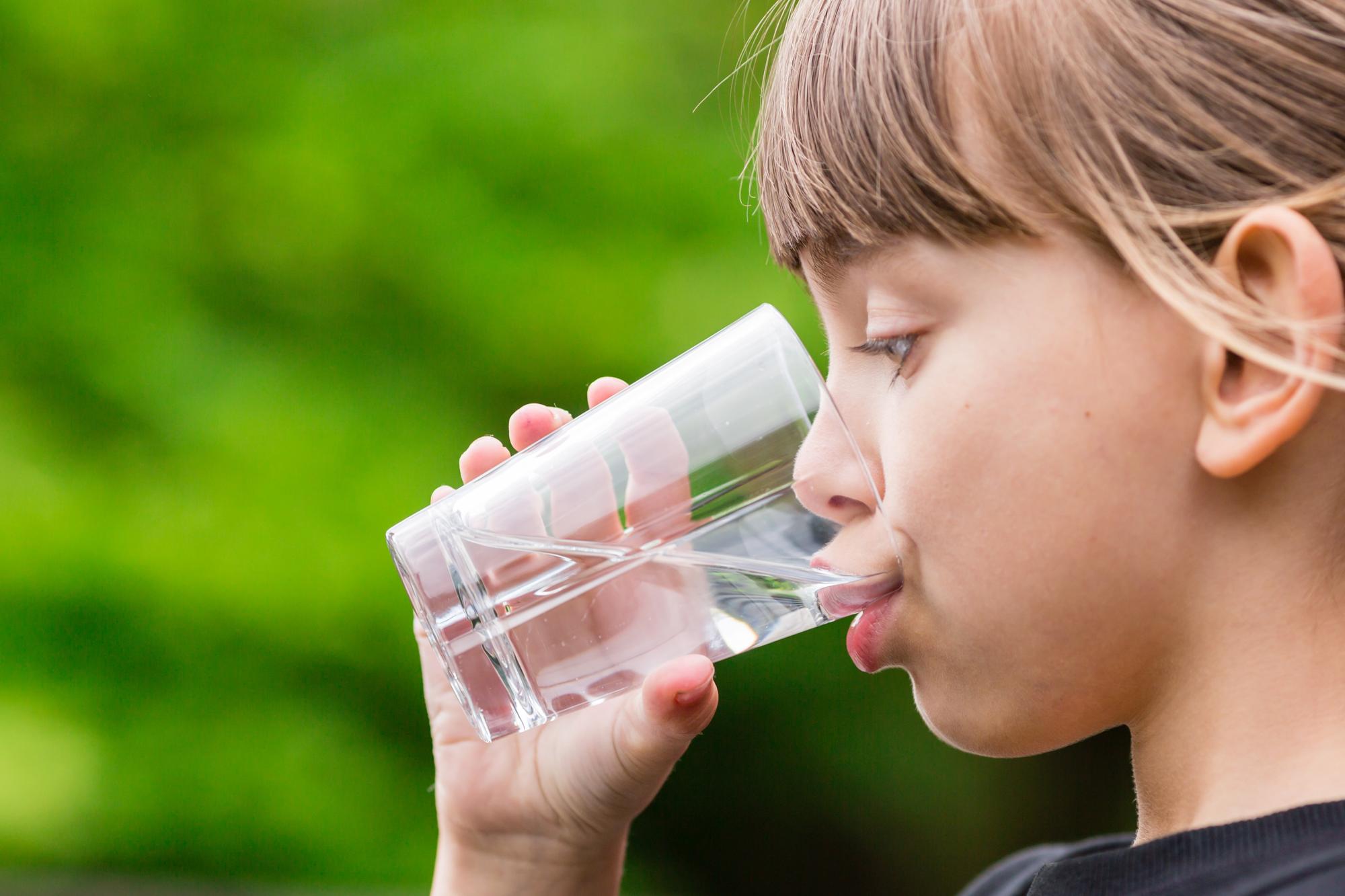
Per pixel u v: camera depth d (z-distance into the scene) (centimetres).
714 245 489
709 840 584
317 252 495
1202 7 109
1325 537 108
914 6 118
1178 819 112
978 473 113
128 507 460
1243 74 108
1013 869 161
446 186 498
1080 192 108
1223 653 110
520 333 486
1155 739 114
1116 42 110
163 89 510
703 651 135
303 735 457
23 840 431
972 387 113
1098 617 112
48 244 491
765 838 581
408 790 464
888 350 122
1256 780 107
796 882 580
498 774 165
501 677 131
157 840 443
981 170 112
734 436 124
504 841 165
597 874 164
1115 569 110
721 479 124
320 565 453
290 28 522
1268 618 108
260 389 476
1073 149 109
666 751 150
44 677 446
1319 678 107
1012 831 574
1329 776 105
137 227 497
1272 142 107
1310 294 100
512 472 132
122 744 445
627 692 148
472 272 488
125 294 488
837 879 579
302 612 453
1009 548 112
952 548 115
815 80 124
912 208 115
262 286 496
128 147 505
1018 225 110
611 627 131
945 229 113
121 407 475
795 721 545
